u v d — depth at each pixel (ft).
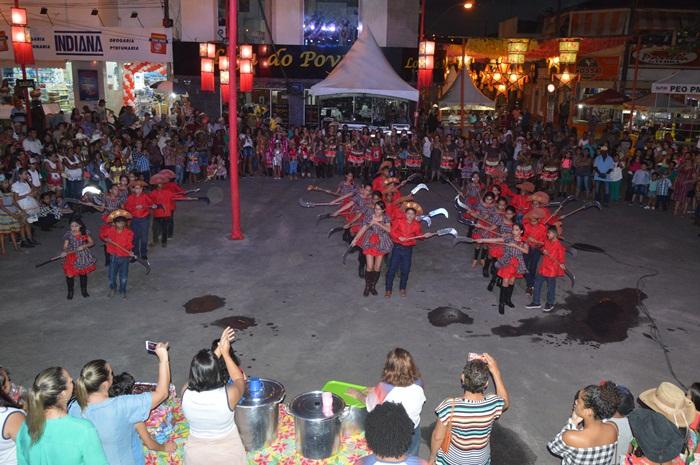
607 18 94.89
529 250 34.45
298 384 24.49
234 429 15.05
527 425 22.04
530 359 27.14
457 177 72.13
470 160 67.31
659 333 30.22
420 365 26.27
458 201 41.57
